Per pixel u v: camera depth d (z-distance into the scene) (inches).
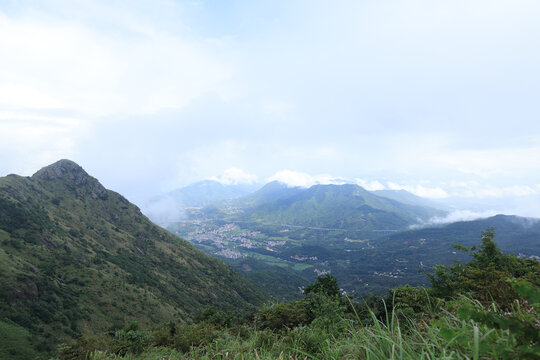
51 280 4136.3
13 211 5644.7
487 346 56.0
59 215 7263.8
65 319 3516.2
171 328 726.5
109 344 596.7
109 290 4613.7
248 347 184.4
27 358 2647.6
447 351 76.1
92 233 7308.1
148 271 6540.4
